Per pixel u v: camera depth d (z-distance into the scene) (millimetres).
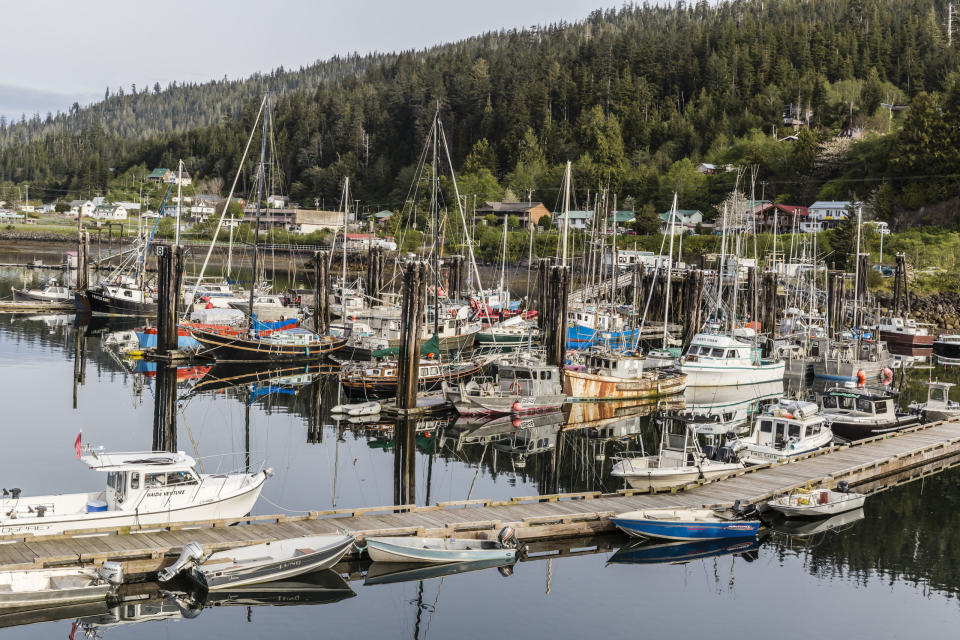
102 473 37406
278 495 36125
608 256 135375
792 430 42938
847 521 35531
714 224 169000
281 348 70125
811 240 139250
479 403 53062
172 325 68562
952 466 45062
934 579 29422
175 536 27531
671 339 93188
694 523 31062
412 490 37625
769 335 92062
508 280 140125
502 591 27312
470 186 199125
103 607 24781
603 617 25812
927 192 150500
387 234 181875
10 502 27469
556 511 32125
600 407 59438
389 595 26844
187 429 47062
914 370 83500
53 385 57062
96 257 145500
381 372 58281
